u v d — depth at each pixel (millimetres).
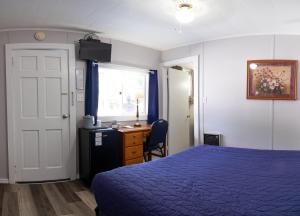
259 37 3273
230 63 3457
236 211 1034
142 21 2814
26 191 2771
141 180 1458
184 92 4770
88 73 3291
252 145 3334
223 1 2209
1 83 3025
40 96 3094
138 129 3354
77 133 3270
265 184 1386
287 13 2516
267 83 3229
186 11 2334
